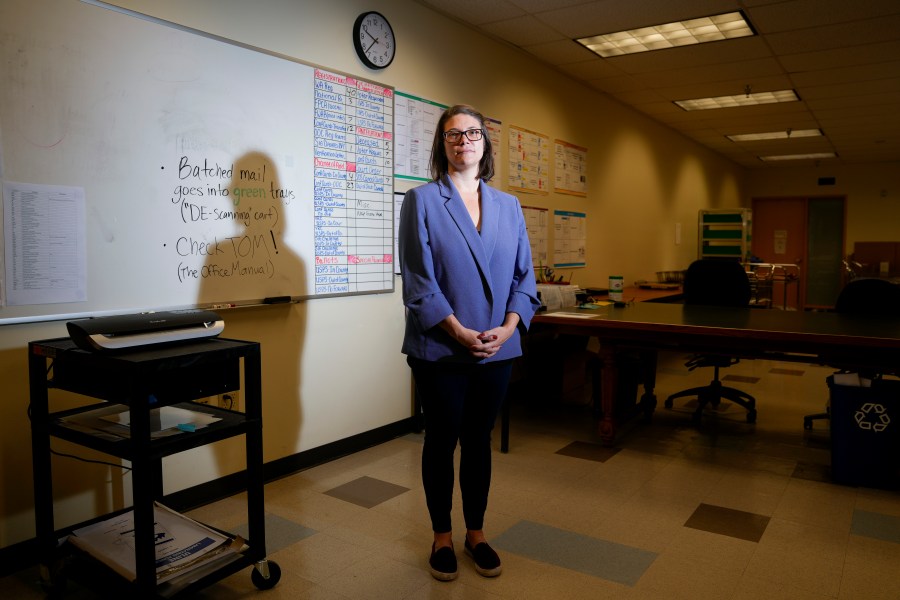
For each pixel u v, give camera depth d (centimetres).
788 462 322
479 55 417
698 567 210
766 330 290
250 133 269
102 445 167
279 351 288
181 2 241
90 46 214
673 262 795
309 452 306
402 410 364
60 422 184
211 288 256
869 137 807
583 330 342
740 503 267
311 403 306
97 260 219
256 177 272
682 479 296
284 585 197
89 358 167
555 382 443
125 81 224
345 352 323
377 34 329
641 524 245
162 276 239
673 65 495
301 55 291
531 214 484
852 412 287
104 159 219
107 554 181
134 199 229
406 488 279
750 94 588
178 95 241
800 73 516
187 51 243
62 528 218
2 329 199
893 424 280
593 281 591
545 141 497
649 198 709
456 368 189
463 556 215
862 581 201
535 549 222
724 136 808
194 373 175
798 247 1126
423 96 368
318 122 300
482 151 199
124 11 223
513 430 376
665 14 386
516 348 198
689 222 847
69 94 209
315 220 301
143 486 160
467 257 189
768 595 192
